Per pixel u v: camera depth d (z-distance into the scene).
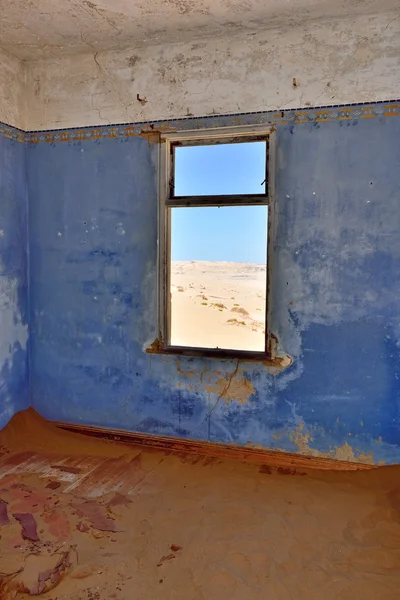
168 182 3.86
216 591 2.23
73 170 4.12
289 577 2.32
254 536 2.66
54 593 2.20
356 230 3.40
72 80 4.06
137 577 2.31
